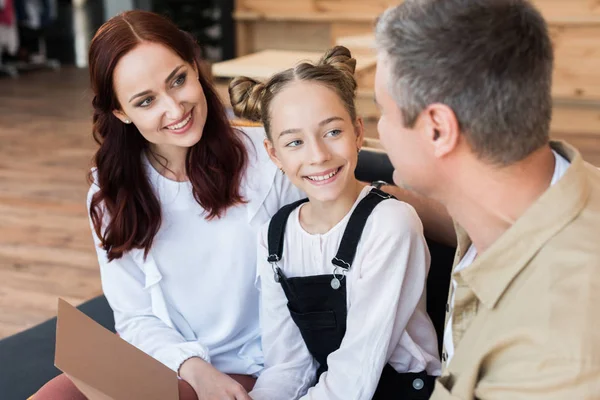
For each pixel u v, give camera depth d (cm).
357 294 119
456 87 80
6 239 320
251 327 148
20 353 170
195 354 132
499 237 86
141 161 137
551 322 76
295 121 116
